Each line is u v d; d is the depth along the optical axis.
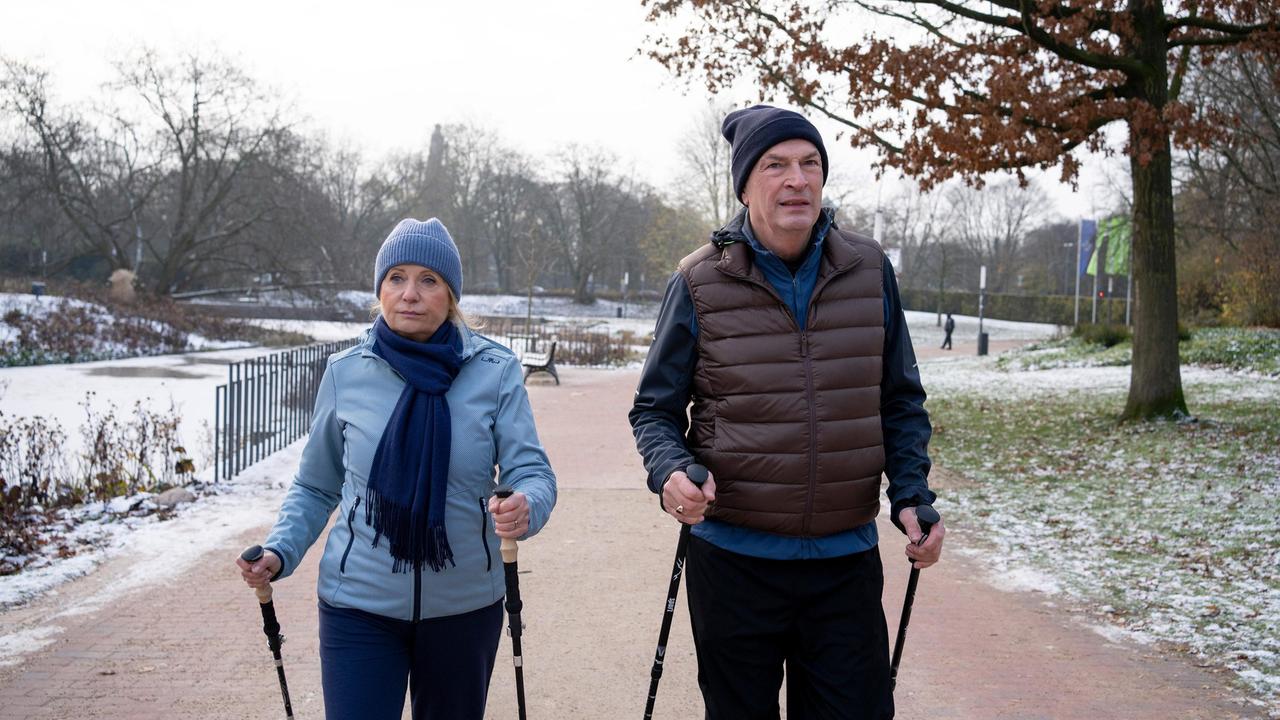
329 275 40.94
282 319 44.56
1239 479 9.12
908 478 2.70
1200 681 4.44
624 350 31.08
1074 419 13.98
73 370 23.12
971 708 4.14
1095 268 42.19
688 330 2.70
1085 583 6.11
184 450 9.12
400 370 2.59
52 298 31.61
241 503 8.14
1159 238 12.96
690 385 2.75
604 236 81.25
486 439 2.61
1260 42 12.14
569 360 27.97
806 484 2.57
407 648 2.59
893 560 6.66
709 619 2.66
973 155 11.99
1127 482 9.40
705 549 2.67
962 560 6.73
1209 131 11.85
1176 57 13.80
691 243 60.75
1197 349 22.98
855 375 2.64
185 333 33.03
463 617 2.58
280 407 12.13
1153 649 4.89
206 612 5.28
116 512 7.61
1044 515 8.17
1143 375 13.09
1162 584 6.03
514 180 89.00
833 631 2.61
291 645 4.75
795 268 2.72
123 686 4.23
